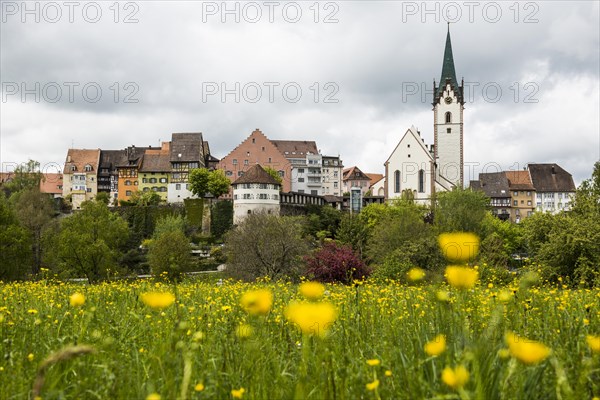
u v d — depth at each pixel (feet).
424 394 11.05
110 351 14.37
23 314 20.67
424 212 305.94
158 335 17.33
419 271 17.88
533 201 480.23
